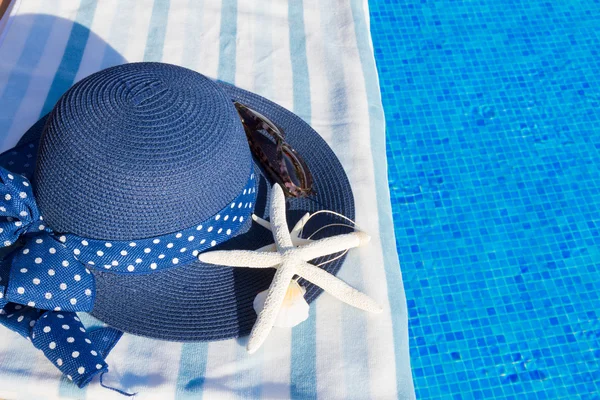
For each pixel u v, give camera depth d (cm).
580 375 122
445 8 186
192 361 103
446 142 156
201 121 86
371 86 149
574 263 137
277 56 153
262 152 112
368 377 104
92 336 99
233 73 149
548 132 160
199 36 155
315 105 145
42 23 147
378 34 178
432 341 125
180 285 99
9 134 129
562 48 179
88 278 91
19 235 92
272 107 126
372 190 129
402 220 141
